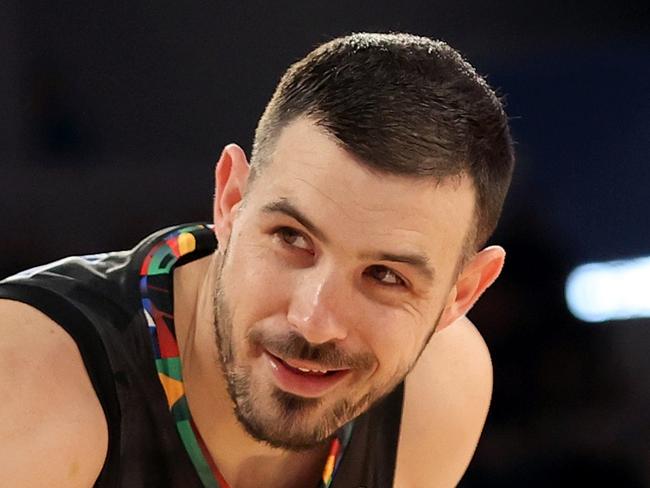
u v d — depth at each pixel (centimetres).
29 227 889
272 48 902
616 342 912
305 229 357
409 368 395
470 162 370
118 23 897
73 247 891
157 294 415
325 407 379
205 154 905
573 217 922
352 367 374
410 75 366
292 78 377
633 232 923
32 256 886
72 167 897
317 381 373
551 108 925
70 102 895
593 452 905
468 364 512
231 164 397
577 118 924
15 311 384
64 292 399
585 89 926
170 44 901
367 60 369
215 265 407
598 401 908
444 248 371
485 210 388
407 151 352
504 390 909
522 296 912
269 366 370
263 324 367
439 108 363
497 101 389
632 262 923
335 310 361
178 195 903
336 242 354
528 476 904
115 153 901
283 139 367
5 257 884
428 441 495
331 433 388
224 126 905
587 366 910
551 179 923
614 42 927
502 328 911
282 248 364
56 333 384
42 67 892
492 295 911
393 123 353
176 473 405
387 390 394
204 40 902
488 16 923
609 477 902
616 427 905
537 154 923
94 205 896
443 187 362
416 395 489
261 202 366
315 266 361
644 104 925
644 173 921
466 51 925
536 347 911
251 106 904
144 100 902
